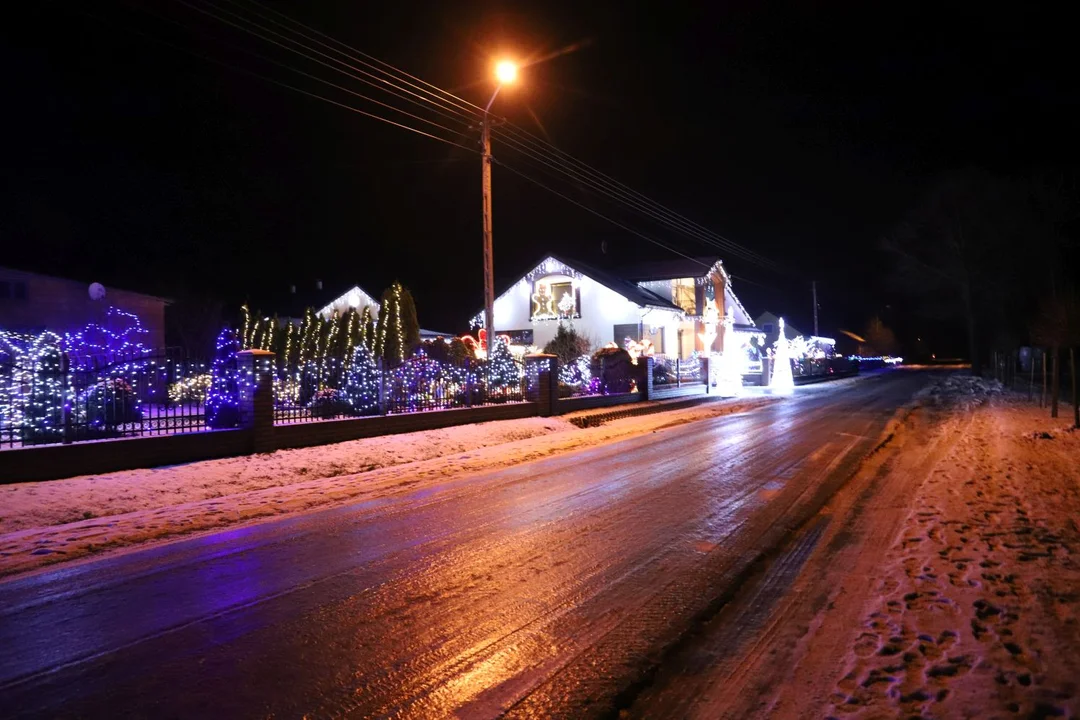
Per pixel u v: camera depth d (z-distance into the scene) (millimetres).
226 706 4156
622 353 27547
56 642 5059
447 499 10125
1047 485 10664
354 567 6887
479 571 6777
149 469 11266
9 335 15234
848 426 19906
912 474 12180
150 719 3988
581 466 13203
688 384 32688
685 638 5270
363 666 4734
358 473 12508
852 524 8742
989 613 5562
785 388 40125
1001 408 24516
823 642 5141
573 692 4426
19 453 9977
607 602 5992
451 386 18688
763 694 4375
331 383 16078
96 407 11469
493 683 4531
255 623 5453
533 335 41875
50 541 7695
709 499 10141
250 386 13133
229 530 8359
